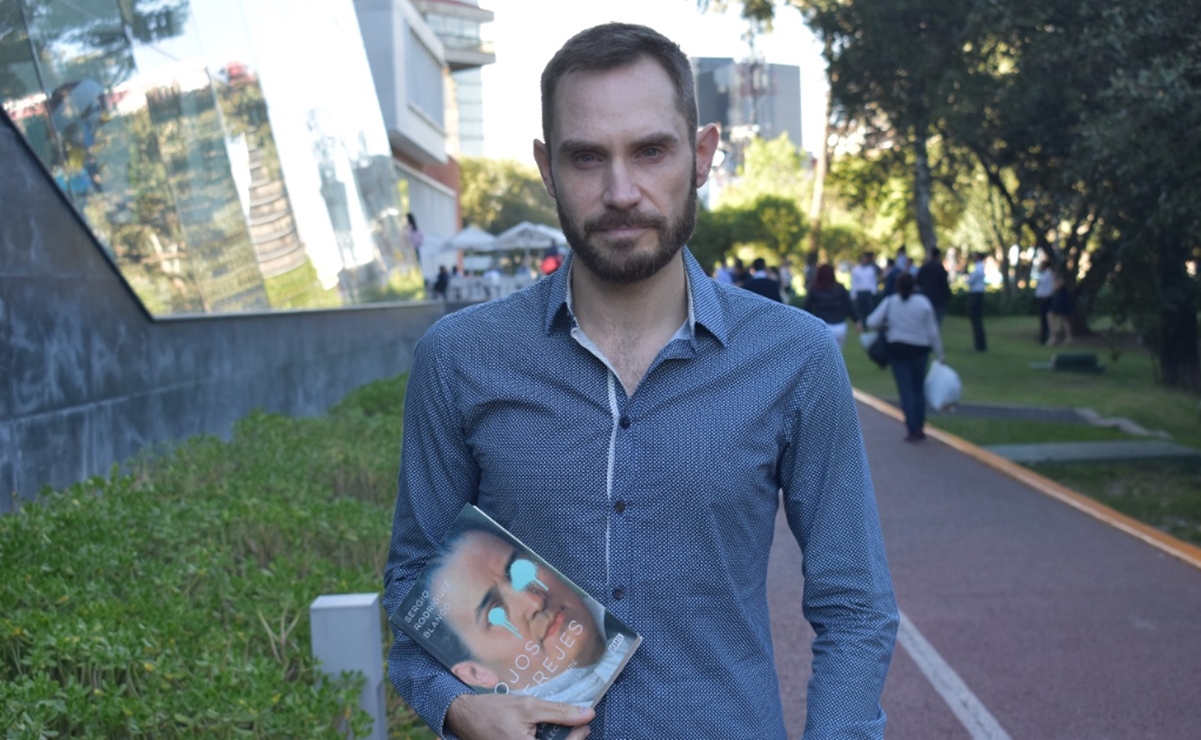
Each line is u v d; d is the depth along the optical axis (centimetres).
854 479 213
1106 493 991
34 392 630
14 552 437
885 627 209
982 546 805
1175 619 631
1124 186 916
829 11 1423
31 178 646
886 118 1589
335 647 375
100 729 303
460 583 209
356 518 542
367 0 4384
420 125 4919
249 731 312
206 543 488
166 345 827
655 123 200
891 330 1290
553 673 204
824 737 201
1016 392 1759
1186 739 478
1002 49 1277
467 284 4344
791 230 5575
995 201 3712
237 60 1156
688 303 212
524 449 209
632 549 205
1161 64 838
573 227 204
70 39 754
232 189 1059
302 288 1249
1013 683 544
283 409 1133
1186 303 991
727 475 205
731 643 208
